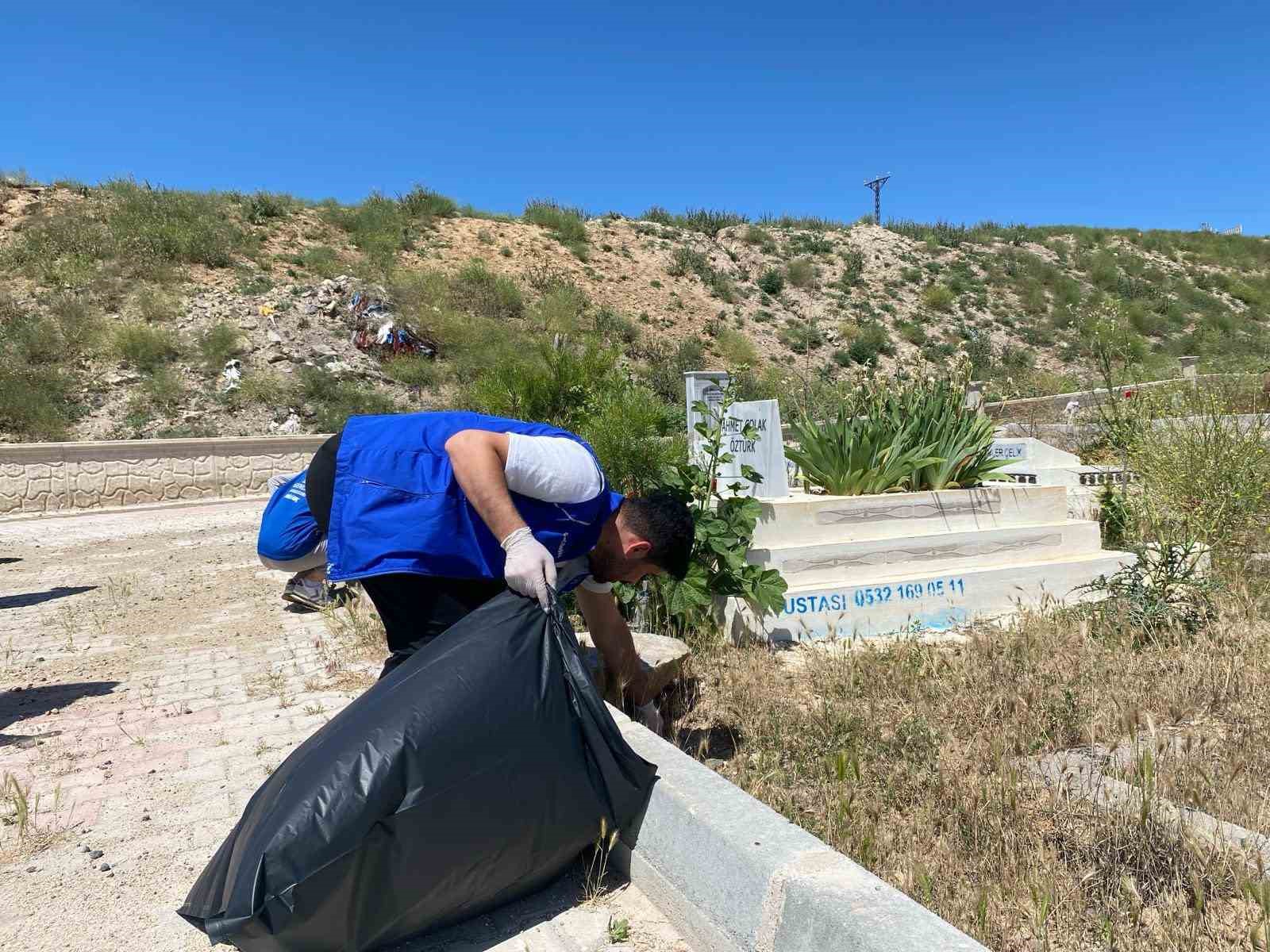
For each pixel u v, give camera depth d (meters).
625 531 2.85
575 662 2.48
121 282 21.47
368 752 2.15
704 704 4.42
